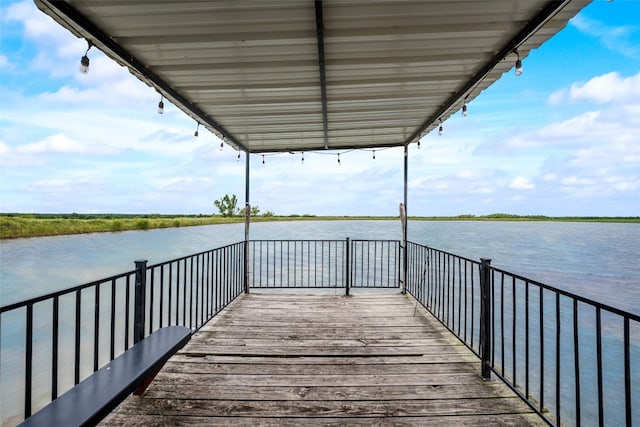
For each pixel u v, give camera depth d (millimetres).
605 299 11492
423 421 2191
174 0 2023
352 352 3307
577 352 1804
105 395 1459
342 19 2303
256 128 4855
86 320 8508
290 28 2396
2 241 15844
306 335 3773
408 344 3514
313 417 2227
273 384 2664
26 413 1552
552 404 5926
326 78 3236
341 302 5184
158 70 2998
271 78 3207
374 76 3225
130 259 13578
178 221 31500
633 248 25562
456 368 2967
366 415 2256
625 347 1481
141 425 2115
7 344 7152
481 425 2150
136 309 2510
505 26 2436
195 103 3805
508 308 10578
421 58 2893
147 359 1847
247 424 2145
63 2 1987
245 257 5828
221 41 2537
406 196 5938
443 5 2176
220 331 3893
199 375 2807
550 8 2158
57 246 16078
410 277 5762
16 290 9633
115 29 2342
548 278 14734
